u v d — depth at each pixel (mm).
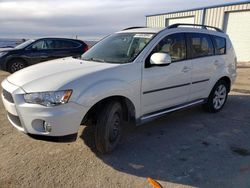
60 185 2934
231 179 3111
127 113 3875
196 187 2963
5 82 3551
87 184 2963
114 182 3014
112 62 3877
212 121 5094
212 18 18547
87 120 3498
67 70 3465
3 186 2889
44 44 10555
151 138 4242
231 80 5809
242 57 17094
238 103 6453
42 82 3162
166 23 23125
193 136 4352
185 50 4590
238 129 4707
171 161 3518
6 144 3889
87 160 3479
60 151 3701
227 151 3836
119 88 3488
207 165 3428
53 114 3012
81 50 11039
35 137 3168
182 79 4492
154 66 3967
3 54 10086
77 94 3107
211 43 5223
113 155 3639
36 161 3422
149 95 3984
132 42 4246
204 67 4957
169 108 4453
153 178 3117
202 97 5160
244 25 16641
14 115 3238
